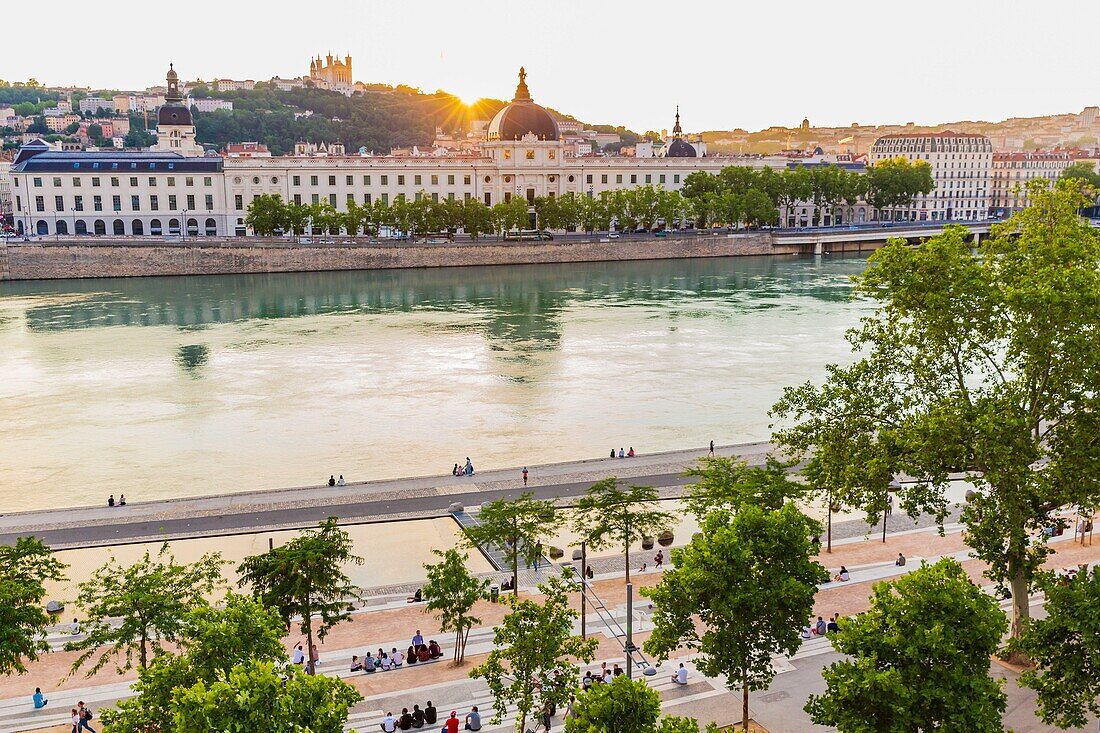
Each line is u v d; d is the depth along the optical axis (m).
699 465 84.88
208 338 158.62
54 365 138.25
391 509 80.62
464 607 54.00
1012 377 116.94
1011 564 50.75
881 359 58.78
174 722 33.53
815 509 79.38
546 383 127.38
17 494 87.62
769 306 190.38
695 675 49.84
